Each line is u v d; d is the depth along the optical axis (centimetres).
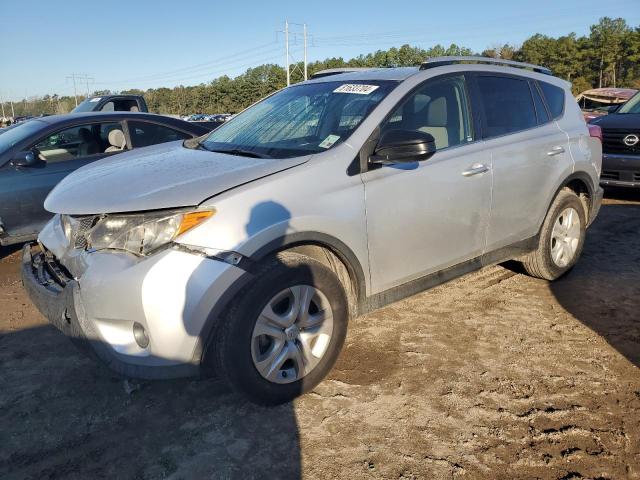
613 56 8300
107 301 240
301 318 267
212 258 237
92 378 303
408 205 308
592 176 450
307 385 276
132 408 273
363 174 291
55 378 302
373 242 295
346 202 280
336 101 338
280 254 261
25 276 299
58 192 303
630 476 225
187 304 232
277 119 353
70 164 545
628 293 420
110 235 252
